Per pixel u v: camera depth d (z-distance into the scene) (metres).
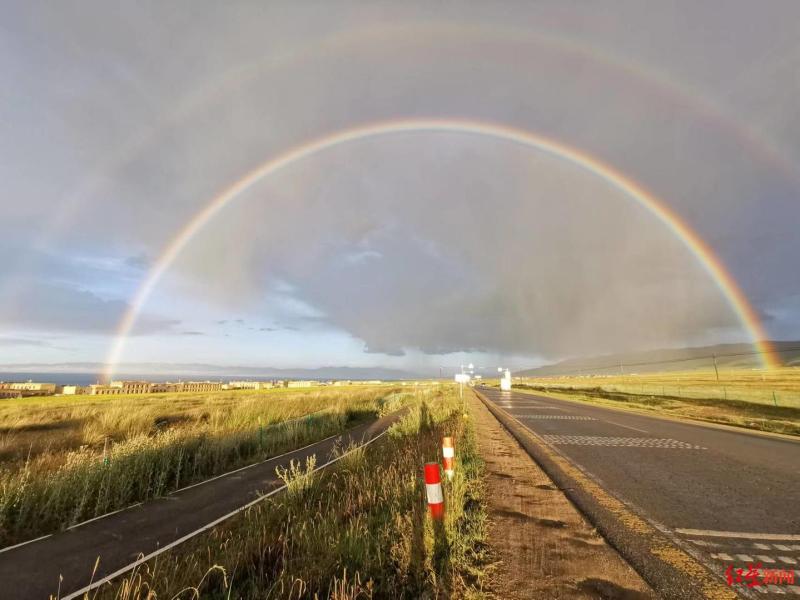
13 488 6.68
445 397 33.38
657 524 5.19
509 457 9.25
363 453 9.45
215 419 17.28
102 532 5.64
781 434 14.15
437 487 4.56
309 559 4.21
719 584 3.71
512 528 4.94
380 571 3.93
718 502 6.13
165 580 4.00
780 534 4.88
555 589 3.55
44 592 4.05
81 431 15.14
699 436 13.20
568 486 6.97
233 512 6.40
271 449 12.12
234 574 4.12
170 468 8.94
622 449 10.66
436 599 3.38
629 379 126.00
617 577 3.77
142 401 32.88
